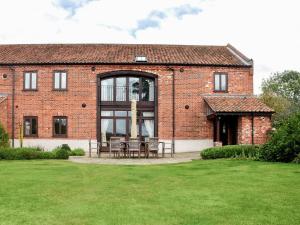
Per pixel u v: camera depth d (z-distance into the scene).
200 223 6.97
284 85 69.06
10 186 10.61
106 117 29.81
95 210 7.95
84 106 29.38
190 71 29.44
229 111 26.05
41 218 7.34
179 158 21.39
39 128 29.53
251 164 15.65
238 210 7.88
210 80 29.47
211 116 27.77
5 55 30.61
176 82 29.44
